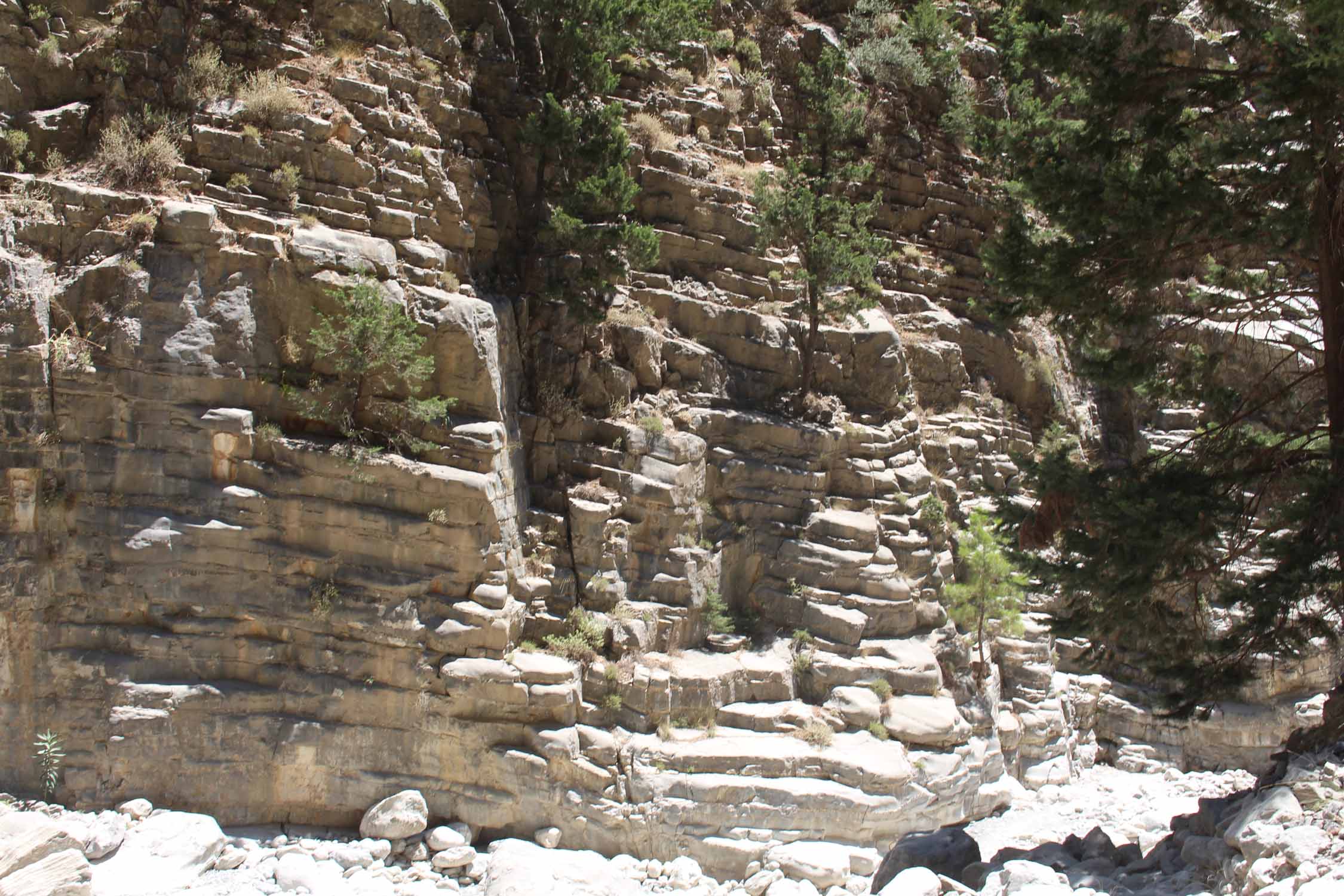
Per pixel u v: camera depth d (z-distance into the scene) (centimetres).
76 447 1636
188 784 1648
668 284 2252
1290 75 1114
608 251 2027
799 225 2150
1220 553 1421
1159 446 2770
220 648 1686
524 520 1938
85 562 1645
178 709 1641
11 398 1597
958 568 2323
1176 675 1311
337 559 1720
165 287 1670
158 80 1811
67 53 1775
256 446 1711
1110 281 1288
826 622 2045
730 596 2103
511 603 1788
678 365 2172
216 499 1678
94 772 1620
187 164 1773
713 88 2530
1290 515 1212
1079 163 1272
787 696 1962
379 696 1705
